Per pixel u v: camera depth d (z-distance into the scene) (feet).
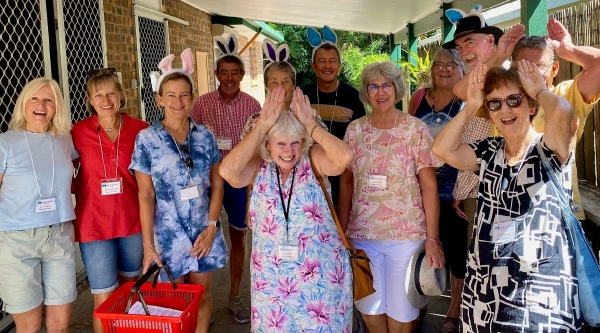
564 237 7.14
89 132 10.36
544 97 7.14
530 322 7.13
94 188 10.29
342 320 8.72
